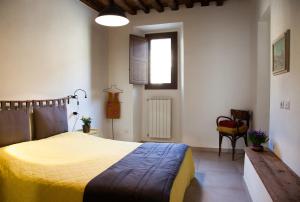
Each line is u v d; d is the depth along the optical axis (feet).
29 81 10.72
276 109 9.70
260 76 13.34
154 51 18.37
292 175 7.41
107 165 7.51
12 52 9.88
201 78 16.17
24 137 9.58
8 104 9.62
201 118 16.28
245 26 15.33
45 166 7.30
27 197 6.55
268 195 6.34
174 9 16.39
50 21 11.96
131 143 10.57
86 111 15.19
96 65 16.39
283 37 8.57
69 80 13.50
